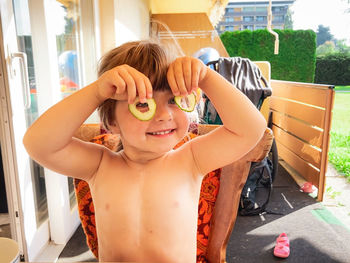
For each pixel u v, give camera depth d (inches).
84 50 100.3
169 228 25.8
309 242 82.6
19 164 59.9
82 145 26.3
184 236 26.5
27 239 64.1
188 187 27.1
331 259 75.2
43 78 69.7
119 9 117.2
